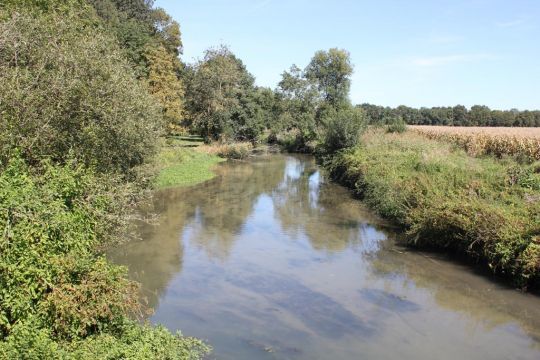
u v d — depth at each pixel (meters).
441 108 88.69
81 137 12.07
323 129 53.88
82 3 21.92
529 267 11.87
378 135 38.41
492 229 13.52
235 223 20.12
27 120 10.77
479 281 13.24
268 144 63.00
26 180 8.54
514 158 27.16
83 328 7.45
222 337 10.05
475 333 10.32
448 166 21.89
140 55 42.03
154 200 24.67
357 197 26.56
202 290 12.73
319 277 13.80
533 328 10.54
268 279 13.62
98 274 7.88
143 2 62.12
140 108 16.61
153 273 13.91
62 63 12.30
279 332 10.34
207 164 39.72
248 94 53.88
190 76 50.50
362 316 11.22
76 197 9.66
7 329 7.02
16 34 12.04
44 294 7.47
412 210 17.23
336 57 67.75
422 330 10.48
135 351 7.45
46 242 7.77
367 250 16.39
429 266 14.62
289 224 20.11
